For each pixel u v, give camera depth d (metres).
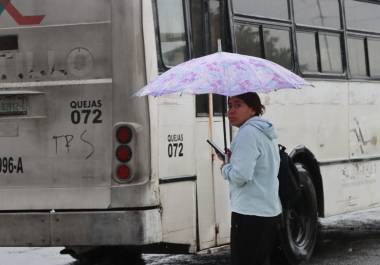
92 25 8.61
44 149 8.78
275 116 10.81
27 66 8.86
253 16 10.63
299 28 11.62
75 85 8.66
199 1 9.61
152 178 8.41
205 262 11.63
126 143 8.41
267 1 10.98
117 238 8.38
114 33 8.51
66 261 11.75
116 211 8.41
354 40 12.96
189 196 9.03
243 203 7.07
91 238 8.48
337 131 12.25
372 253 12.27
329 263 11.38
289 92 11.14
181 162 8.91
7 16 8.93
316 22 12.03
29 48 8.85
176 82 7.21
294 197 7.55
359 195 12.78
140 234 8.33
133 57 8.45
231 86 7.14
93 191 8.55
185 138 9.00
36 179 8.80
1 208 8.87
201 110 9.36
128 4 8.46
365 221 16.22
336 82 12.31
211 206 9.42
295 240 10.89
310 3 11.94
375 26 13.58
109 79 8.54
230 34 10.08
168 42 8.97
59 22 8.73
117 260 11.21
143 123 8.42
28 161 8.83
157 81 7.37
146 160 8.41
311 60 11.83
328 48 12.27
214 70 7.24
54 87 8.74
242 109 7.21
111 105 8.52
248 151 6.96
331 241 13.56
